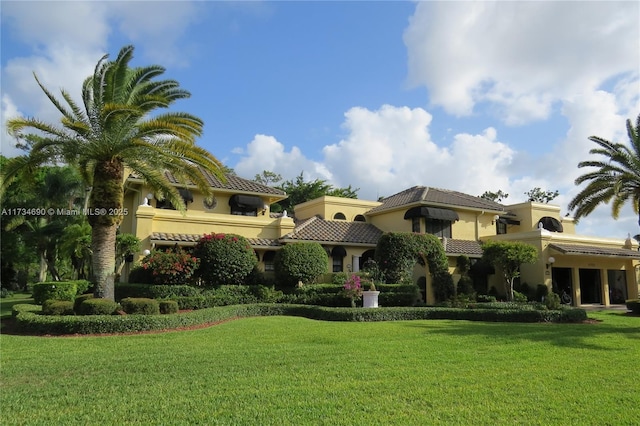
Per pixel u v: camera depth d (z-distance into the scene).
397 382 9.05
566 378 9.58
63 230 41.97
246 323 19.08
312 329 17.19
